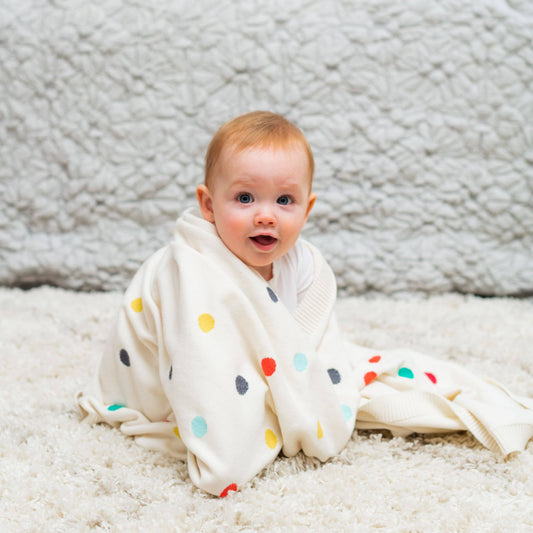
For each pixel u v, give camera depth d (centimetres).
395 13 171
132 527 74
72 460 89
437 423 96
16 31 174
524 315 162
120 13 172
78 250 180
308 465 90
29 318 155
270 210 89
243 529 75
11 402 108
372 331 150
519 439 92
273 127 92
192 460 84
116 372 100
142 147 176
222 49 172
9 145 179
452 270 177
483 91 173
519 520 76
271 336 90
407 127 175
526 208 176
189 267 89
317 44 172
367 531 74
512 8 173
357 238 179
